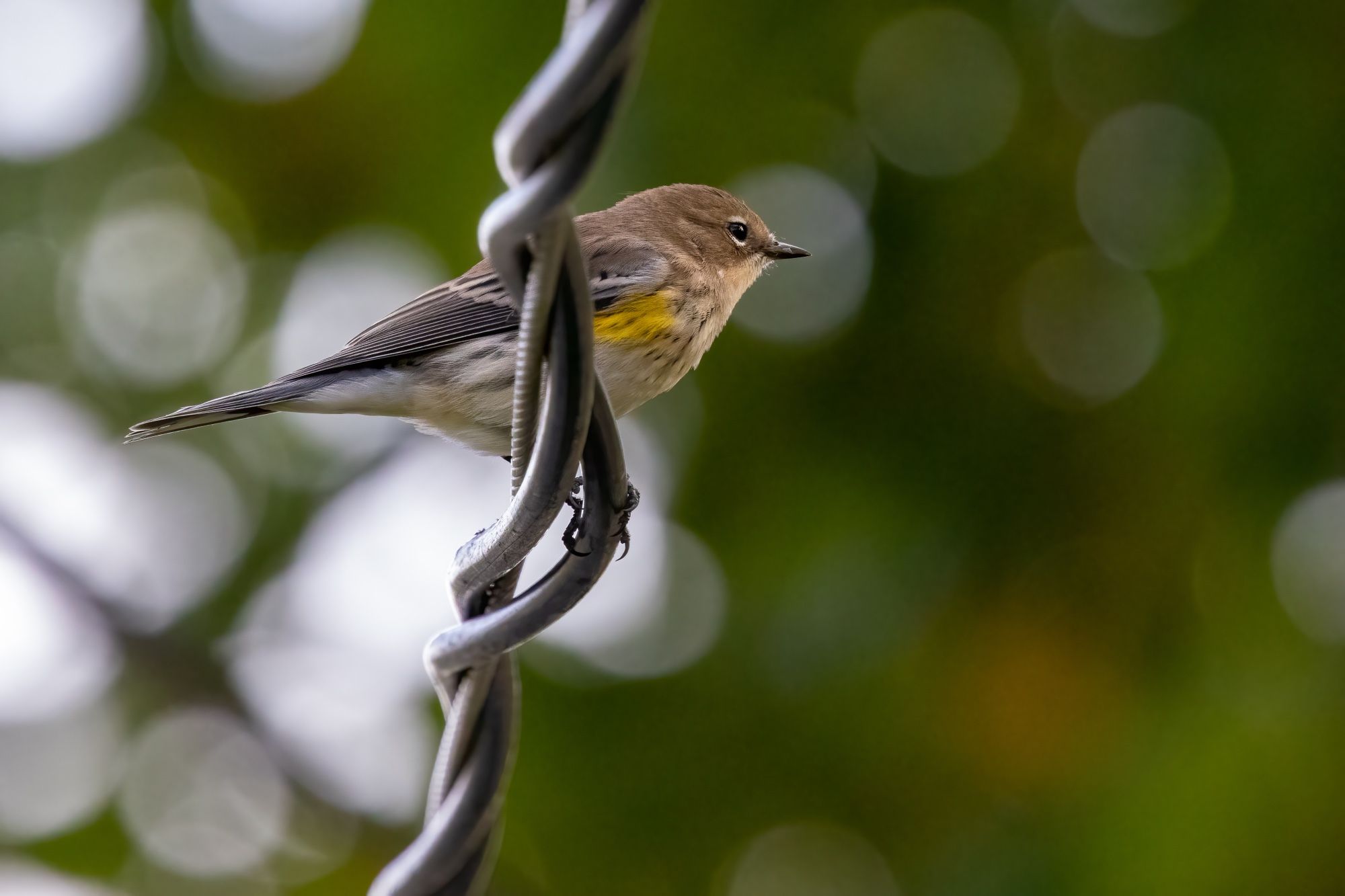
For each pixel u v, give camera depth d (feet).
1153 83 38.19
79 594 42.78
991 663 36.73
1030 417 38.01
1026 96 39.27
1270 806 33.94
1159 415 36.91
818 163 39.55
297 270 42.70
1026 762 36.09
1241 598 36.27
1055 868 34.30
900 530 37.68
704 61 38.75
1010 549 37.55
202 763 42.93
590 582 18.85
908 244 39.06
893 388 38.73
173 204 43.75
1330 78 36.68
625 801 38.75
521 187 15.24
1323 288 35.94
